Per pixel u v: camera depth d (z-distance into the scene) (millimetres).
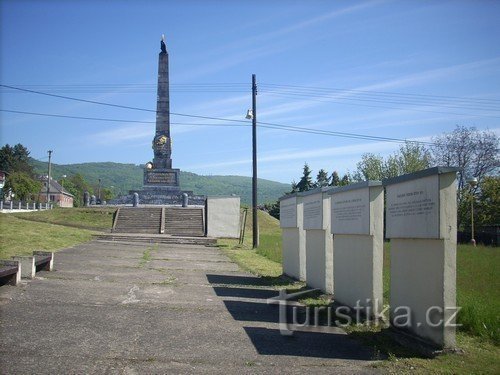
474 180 40406
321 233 14031
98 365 6816
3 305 10039
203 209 46719
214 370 6910
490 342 8609
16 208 63312
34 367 6586
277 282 16031
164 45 60812
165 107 61250
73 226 40969
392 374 6961
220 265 20453
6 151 117000
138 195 60719
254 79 32750
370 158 60500
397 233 9164
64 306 10312
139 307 10734
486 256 25328
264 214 61625
